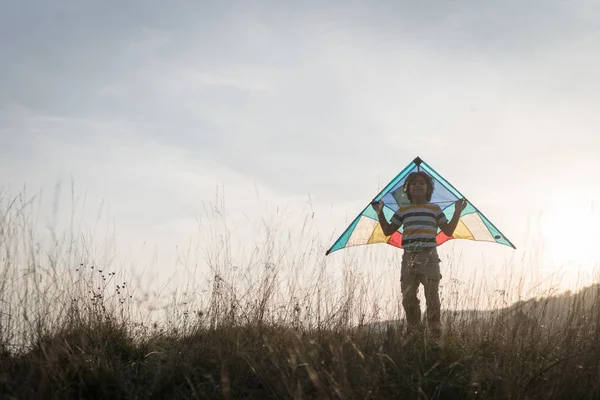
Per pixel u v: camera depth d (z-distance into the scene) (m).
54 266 5.01
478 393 4.25
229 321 5.34
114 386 4.55
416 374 4.53
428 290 6.19
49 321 4.97
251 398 4.40
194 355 4.98
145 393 4.49
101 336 5.26
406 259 6.27
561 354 4.70
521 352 4.69
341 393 3.94
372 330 5.38
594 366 4.53
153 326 5.61
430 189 7.00
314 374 4.02
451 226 6.65
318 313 5.43
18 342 4.84
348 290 5.48
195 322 5.50
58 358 4.70
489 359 5.00
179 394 4.51
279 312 5.54
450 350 5.04
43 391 4.29
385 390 4.28
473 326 5.52
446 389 4.43
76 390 4.48
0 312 4.78
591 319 4.96
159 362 4.95
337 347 4.54
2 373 4.48
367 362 4.51
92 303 5.38
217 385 4.55
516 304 5.41
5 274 4.79
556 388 4.21
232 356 4.84
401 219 6.66
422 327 5.53
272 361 4.63
